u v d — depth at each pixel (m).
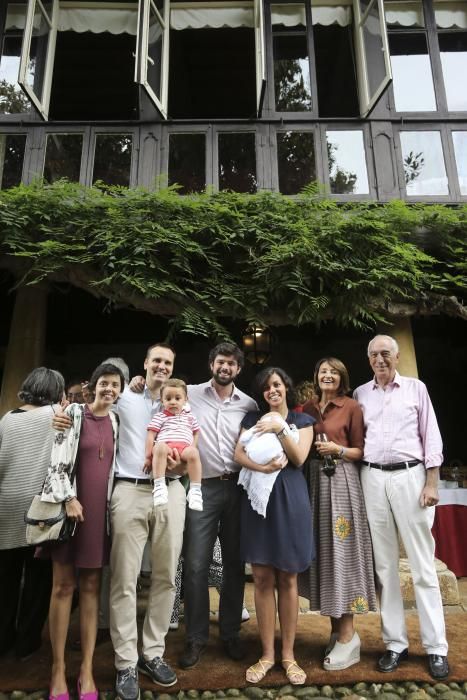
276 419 2.80
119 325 7.96
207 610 2.94
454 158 5.96
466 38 6.61
